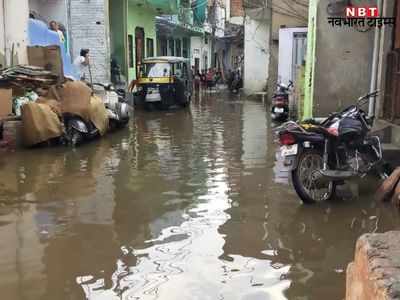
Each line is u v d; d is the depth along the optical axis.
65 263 4.36
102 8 18.03
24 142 10.21
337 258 4.45
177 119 15.95
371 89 9.84
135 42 22.92
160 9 24.25
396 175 6.25
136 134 12.50
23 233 5.13
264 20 23.31
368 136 6.75
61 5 16.47
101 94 13.45
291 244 4.80
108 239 4.95
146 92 19.06
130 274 4.12
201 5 34.94
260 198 6.40
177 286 3.89
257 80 27.61
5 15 11.91
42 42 13.99
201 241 4.88
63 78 12.22
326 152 6.14
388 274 1.72
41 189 6.93
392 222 5.47
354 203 6.14
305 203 6.13
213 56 46.72
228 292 3.78
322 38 10.38
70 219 5.58
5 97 9.75
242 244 4.79
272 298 3.69
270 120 15.37
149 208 5.99
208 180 7.40
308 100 11.05
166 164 8.62
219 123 14.70
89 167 8.41
